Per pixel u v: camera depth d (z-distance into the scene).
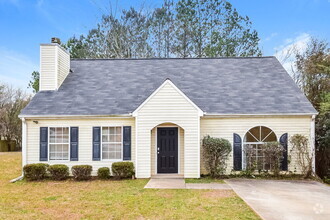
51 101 12.95
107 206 7.48
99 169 11.74
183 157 12.41
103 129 12.45
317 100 17.44
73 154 12.22
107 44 30.77
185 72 15.04
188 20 28.92
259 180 11.23
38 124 12.37
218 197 8.33
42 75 13.71
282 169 11.97
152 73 14.98
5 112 31.03
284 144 12.05
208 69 15.27
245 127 12.23
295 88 13.41
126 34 30.88
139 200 8.05
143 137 11.67
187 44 29.03
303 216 6.46
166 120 11.64
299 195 8.60
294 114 11.91
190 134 11.62
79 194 8.96
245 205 7.44
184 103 11.68
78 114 12.16
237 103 12.65
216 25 28.73
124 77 14.66
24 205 7.67
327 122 13.18
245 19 28.47
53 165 11.71
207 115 12.05
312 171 11.79
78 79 14.53
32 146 12.34
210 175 11.81
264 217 6.38
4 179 11.87
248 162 12.02
